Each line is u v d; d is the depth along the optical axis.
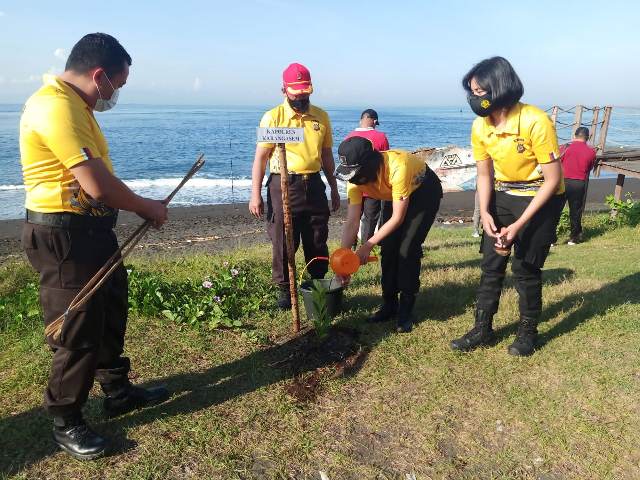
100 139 2.60
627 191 19.12
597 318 4.22
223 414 3.08
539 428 2.90
